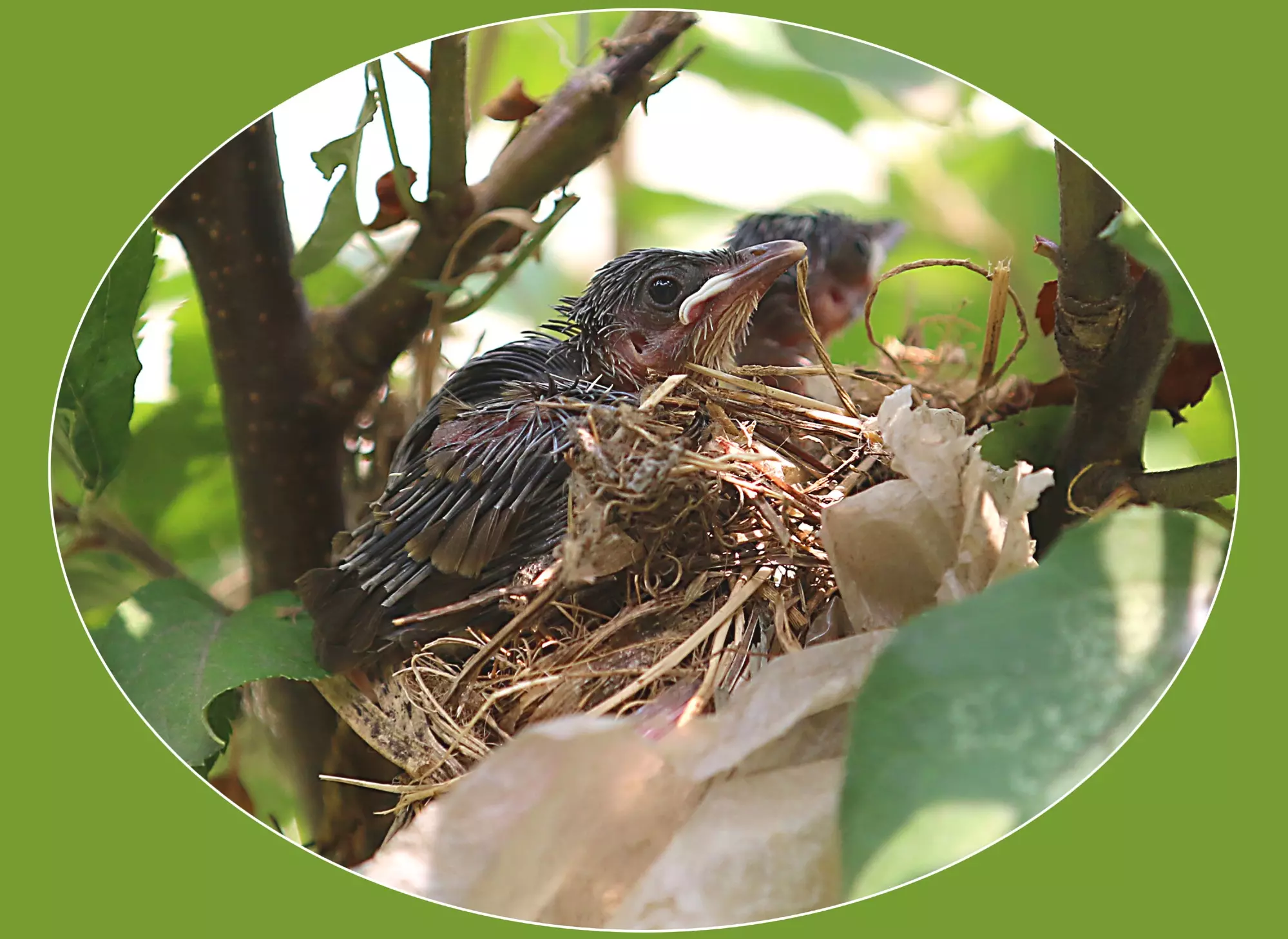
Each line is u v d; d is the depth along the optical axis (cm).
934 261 147
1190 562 141
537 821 142
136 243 146
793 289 152
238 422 149
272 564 150
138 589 147
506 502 145
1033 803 140
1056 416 147
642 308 147
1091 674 140
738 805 142
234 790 148
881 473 145
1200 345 145
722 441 145
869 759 140
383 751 145
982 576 143
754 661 144
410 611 145
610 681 144
